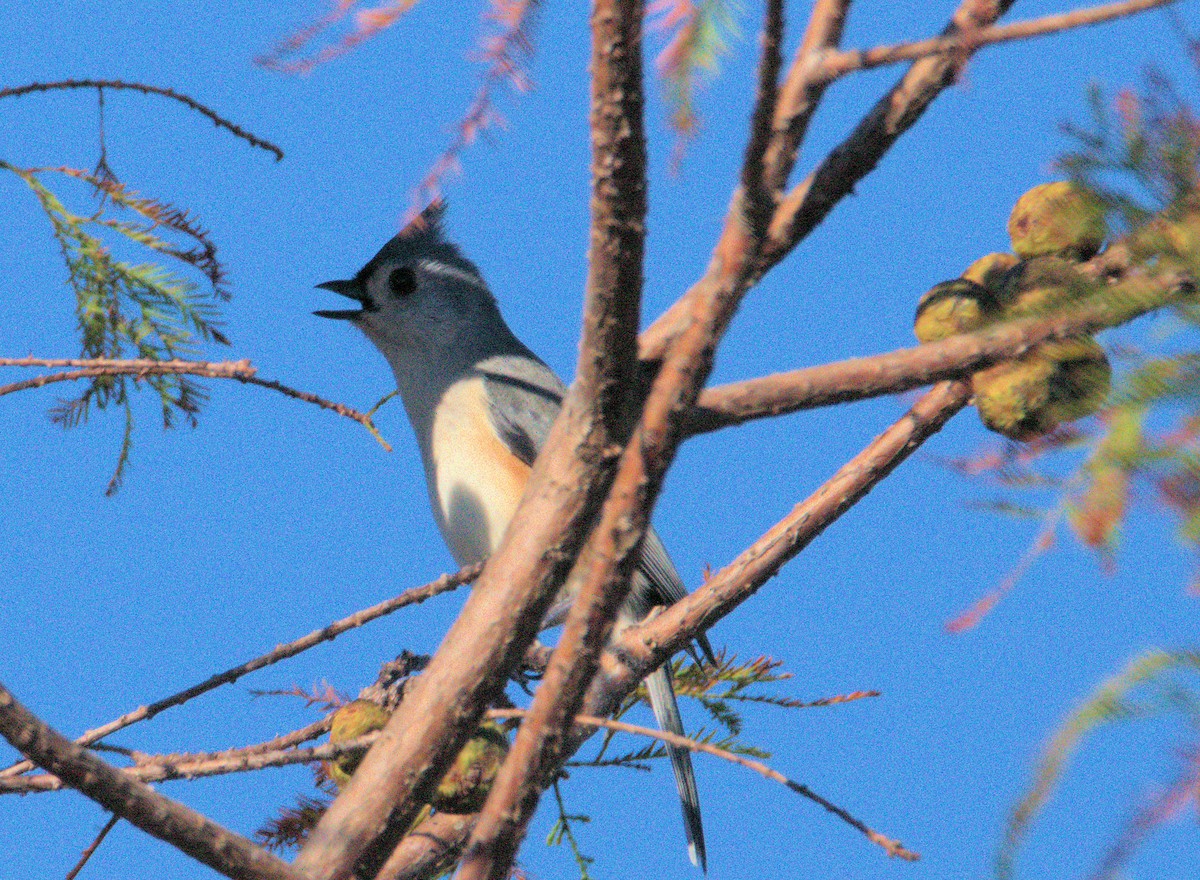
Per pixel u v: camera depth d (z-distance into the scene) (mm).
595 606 3898
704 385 3830
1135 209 3279
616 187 3668
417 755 4410
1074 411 3240
